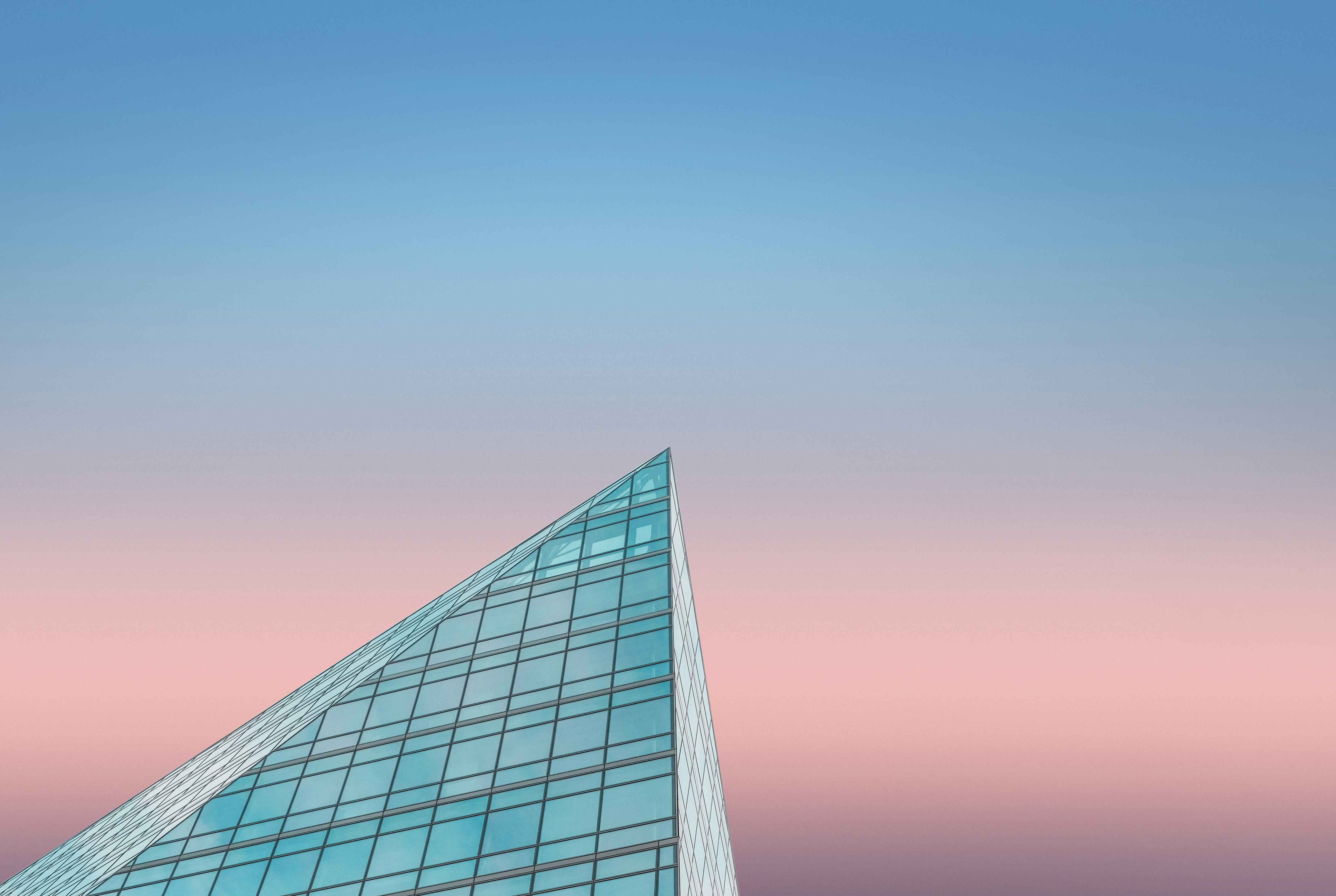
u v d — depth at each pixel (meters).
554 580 49.50
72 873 47.69
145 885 37.41
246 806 40.34
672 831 33.00
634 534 50.84
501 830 35.06
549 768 37.28
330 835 37.44
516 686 42.50
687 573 55.28
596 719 39.12
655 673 40.53
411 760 40.12
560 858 33.12
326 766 41.34
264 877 36.38
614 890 31.23
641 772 35.72
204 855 38.28
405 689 44.81
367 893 34.22
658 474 56.50
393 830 36.72
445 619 49.25
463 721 41.47
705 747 51.34
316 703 50.94
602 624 44.75
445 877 33.88
